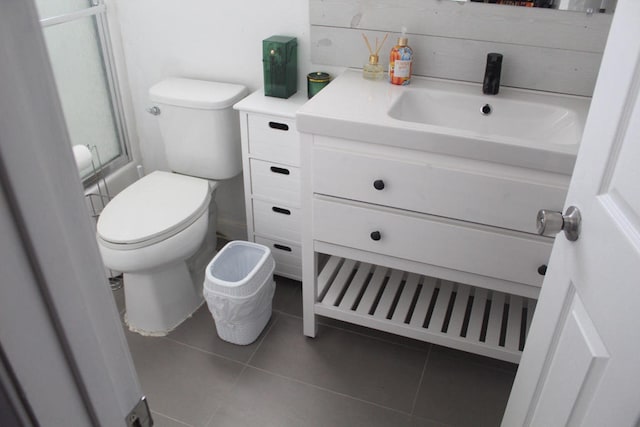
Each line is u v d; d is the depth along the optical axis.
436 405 1.89
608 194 0.87
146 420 0.63
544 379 1.10
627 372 0.77
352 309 2.14
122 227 1.98
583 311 0.94
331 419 1.84
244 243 2.21
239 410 1.88
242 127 2.13
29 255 0.43
